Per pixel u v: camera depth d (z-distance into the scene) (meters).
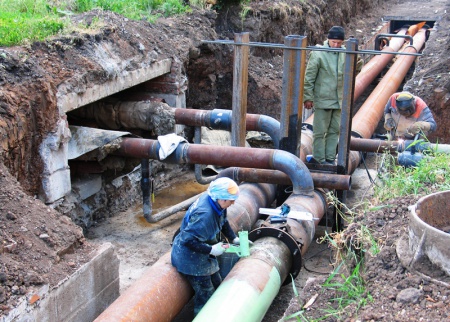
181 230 4.98
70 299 4.73
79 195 7.32
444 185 5.36
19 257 4.62
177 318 5.71
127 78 7.88
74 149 6.96
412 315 3.42
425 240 3.71
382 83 12.60
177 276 5.04
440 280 3.61
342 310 3.76
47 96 6.34
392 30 20.06
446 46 12.42
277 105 10.62
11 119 5.88
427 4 22.00
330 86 7.13
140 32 8.67
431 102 10.15
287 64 6.61
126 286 6.23
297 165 6.52
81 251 5.11
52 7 8.59
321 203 6.65
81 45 7.36
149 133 8.62
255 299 4.72
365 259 4.22
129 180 8.43
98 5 9.06
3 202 5.09
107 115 8.33
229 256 5.52
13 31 6.89
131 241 7.34
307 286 4.32
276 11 12.19
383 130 12.29
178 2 10.23
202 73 10.06
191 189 9.18
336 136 7.51
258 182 7.05
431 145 7.46
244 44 6.77
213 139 9.60
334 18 16.34
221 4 11.24
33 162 6.37
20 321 4.20
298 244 5.64
